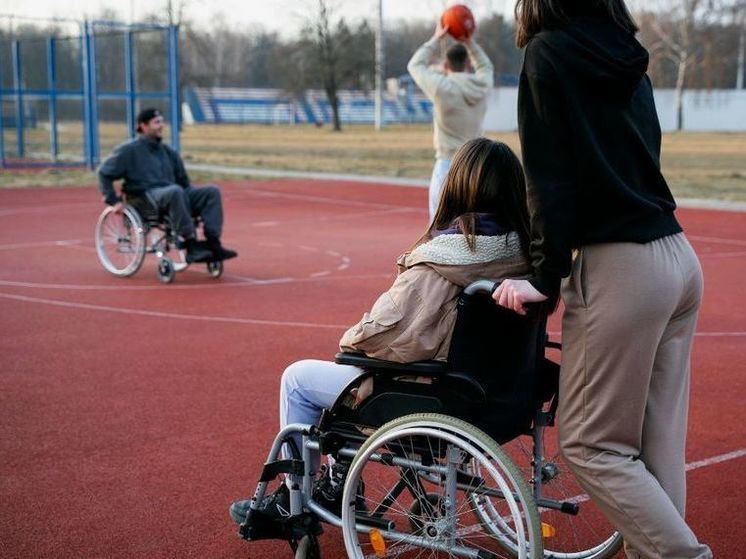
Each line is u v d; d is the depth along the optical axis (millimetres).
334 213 17000
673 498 3023
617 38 2789
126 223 10023
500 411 3080
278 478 4379
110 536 3795
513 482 2824
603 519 3955
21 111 26391
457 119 8578
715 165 29766
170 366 6406
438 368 3012
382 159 32500
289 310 8352
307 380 3346
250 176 24578
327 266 10992
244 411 5426
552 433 4965
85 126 24734
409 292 3021
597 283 2822
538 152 2775
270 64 71562
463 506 3844
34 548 3680
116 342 7094
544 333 3297
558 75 2725
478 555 3023
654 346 2840
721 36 60719
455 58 8672
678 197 19719
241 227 14852
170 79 23672
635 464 2914
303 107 74188
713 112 62594
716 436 5051
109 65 26438
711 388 5977
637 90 2912
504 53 57625
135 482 4355
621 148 2799
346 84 63312
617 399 2865
